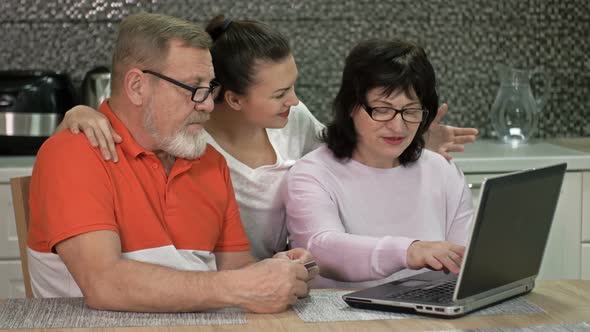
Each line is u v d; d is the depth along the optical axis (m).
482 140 3.81
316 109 3.76
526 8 3.84
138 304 1.80
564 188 3.33
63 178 1.92
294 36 3.72
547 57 3.87
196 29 2.04
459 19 3.80
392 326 1.71
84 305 1.86
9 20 3.63
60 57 3.66
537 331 1.69
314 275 1.99
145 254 2.00
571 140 3.83
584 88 3.90
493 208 1.75
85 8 3.65
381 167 2.36
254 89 2.32
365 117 2.23
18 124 3.34
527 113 3.63
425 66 2.22
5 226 3.14
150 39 1.99
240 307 1.80
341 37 3.74
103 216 1.90
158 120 2.01
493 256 1.82
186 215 2.10
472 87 3.84
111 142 1.99
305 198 2.28
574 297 1.95
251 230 2.47
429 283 1.96
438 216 2.37
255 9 3.69
